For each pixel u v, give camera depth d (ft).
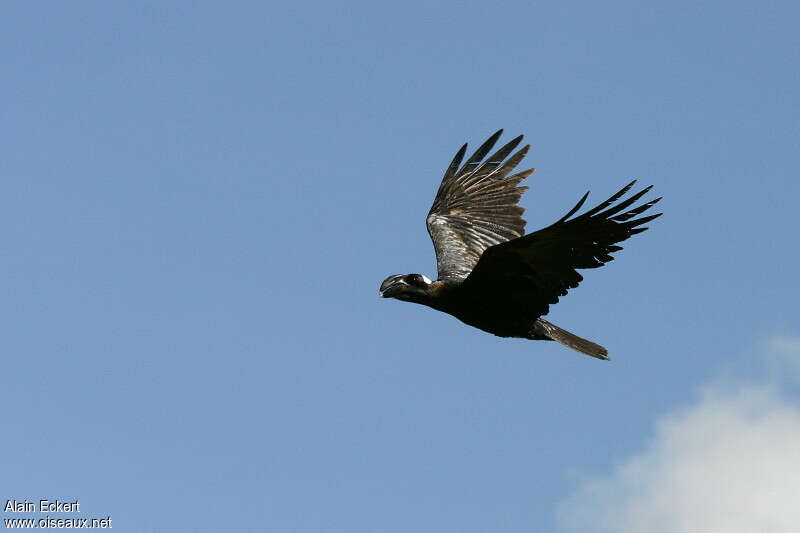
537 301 51.60
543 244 47.88
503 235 62.80
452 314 55.93
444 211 64.34
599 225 46.32
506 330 54.49
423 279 55.93
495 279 51.26
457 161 66.13
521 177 64.69
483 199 64.44
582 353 55.21
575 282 49.24
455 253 61.21
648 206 45.37
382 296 55.98
